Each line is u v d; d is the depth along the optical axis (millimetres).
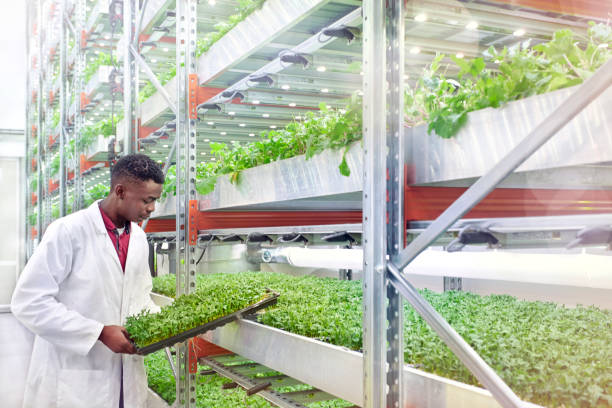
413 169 1580
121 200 2227
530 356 1348
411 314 2105
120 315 2266
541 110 1208
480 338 1589
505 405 1120
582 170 1782
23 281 2012
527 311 2113
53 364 2125
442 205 1630
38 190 8992
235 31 2547
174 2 3615
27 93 10836
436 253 1919
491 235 1249
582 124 1142
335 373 1631
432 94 1856
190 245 2889
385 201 1505
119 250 2322
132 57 4031
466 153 1397
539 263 1498
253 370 2986
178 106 2912
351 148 1832
